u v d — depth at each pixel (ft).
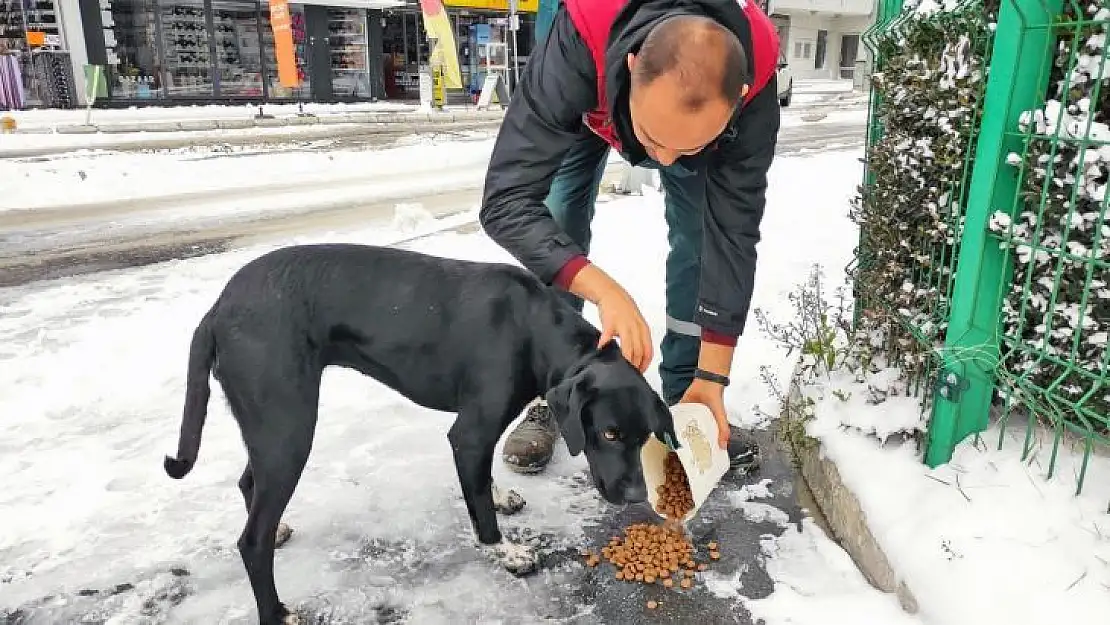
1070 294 6.93
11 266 18.71
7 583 7.29
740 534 8.07
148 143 42.29
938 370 7.49
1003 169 6.89
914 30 8.10
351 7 71.77
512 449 9.25
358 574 7.47
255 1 66.74
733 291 7.57
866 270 9.32
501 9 76.79
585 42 6.20
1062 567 6.12
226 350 6.54
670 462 7.64
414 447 9.80
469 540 8.01
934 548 6.63
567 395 6.59
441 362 7.09
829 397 9.16
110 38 61.36
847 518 7.73
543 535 8.10
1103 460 7.18
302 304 6.74
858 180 28.96
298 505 8.54
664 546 7.70
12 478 9.04
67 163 33.45
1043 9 6.43
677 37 5.10
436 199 27.45
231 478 9.12
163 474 9.17
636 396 6.55
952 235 7.74
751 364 11.74
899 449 8.05
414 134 48.70
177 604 7.06
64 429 10.23
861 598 6.86
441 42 61.21
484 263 7.45
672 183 8.50
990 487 7.09
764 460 9.53
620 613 6.95
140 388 11.41
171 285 16.81
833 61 136.05
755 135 6.97
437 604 7.06
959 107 7.33
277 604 6.73
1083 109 6.42
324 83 71.15
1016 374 7.51
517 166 6.83
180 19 63.77
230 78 67.31
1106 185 6.28
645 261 17.15
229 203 27.02
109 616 6.89
